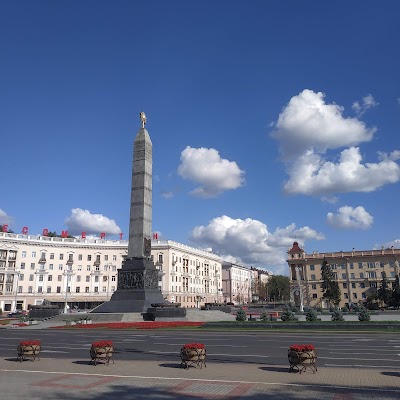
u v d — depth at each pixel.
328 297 106.00
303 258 122.62
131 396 12.17
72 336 33.56
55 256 109.25
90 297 109.88
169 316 47.53
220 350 23.14
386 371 15.91
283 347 24.45
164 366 17.62
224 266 168.50
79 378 14.91
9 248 103.12
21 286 103.81
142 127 55.97
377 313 61.62
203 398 11.84
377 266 115.06
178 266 115.00
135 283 51.81
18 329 43.62
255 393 12.33
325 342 26.95
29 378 14.95
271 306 127.31
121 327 39.91
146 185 54.31
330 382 13.85
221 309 68.88
